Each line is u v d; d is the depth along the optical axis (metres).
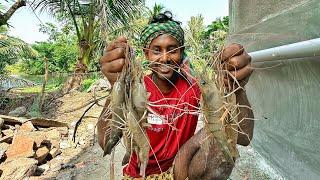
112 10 12.71
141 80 1.82
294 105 3.36
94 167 5.27
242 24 5.59
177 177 2.25
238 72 1.64
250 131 1.94
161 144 2.22
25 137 5.80
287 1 3.82
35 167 5.16
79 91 13.75
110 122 1.93
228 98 1.69
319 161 2.81
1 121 6.81
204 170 2.12
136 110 1.79
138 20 12.36
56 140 6.64
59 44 33.53
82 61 14.24
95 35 13.99
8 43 14.59
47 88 16.31
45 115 9.98
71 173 5.14
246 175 3.95
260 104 4.63
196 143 2.17
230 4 6.64
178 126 2.20
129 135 1.86
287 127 3.56
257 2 4.84
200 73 1.72
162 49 1.96
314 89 2.87
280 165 3.79
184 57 2.04
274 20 3.92
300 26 3.13
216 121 1.70
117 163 5.24
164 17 1.98
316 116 2.87
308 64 2.83
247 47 5.17
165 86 2.14
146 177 2.27
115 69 1.78
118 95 1.78
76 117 9.27
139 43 2.05
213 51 1.78
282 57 3.10
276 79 3.82
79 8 13.65
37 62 32.19
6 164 5.15
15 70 32.94
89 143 6.70
